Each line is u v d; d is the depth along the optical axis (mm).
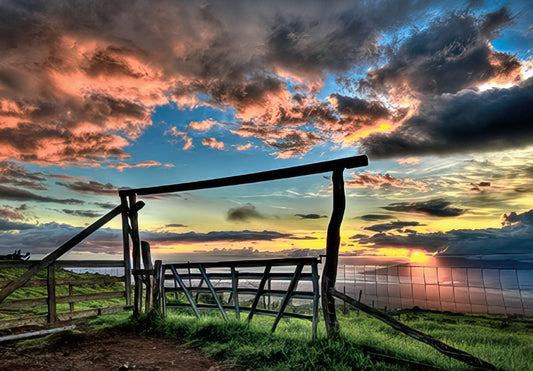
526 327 12891
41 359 6711
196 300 11898
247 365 6355
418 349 6715
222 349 7102
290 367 6004
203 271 9656
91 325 9422
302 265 7844
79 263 10008
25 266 8734
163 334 8680
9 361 6512
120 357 6949
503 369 5664
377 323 11898
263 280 8547
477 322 14469
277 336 7484
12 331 8242
